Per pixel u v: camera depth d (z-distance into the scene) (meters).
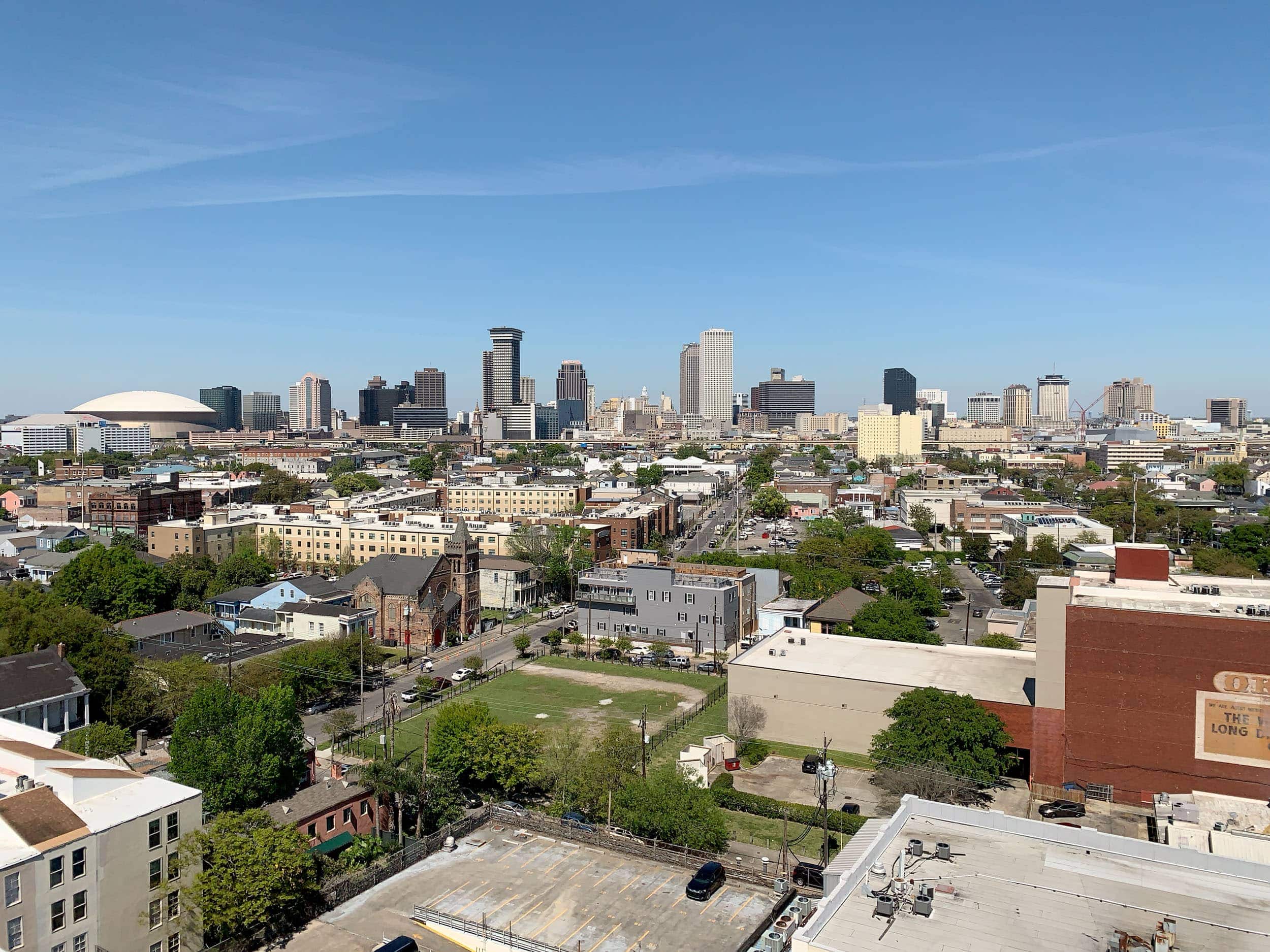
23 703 93.06
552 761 92.88
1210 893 51.19
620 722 115.19
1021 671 108.75
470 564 167.75
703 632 155.25
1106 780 88.25
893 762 89.00
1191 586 100.88
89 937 54.59
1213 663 84.06
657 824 74.12
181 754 78.81
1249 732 82.69
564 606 191.00
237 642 142.62
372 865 69.88
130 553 159.50
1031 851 56.41
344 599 159.00
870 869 52.94
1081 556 153.62
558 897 65.00
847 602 161.88
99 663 105.31
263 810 68.81
